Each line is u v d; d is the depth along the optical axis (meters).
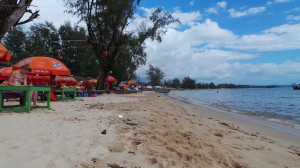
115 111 11.27
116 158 4.54
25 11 10.27
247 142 7.36
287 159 5.89
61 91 16.42
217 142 6.77
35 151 4.59
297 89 123.94
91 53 59.00
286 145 8.00
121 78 55.78
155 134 6.73
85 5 29.58
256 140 7.93
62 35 61.50
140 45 36.19
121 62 51.53
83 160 4.26
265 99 44.31
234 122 13.54
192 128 8.62
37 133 5.94
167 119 10.15
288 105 30.03
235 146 6.64
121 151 4.95
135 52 38.06
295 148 7.62
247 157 5.69
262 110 23.25
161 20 35.12
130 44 35.84
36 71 15.18
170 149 5.50
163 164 4.43
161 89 74.12
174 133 7.13
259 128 11.86
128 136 6.15
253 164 5.27
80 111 10.64
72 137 5.68
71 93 17.69
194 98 45.81
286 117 17.58
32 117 8.38
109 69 32.25
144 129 7.27
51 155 4.40
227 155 5.57
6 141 5.16
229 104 31.06
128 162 4.39
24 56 60.22
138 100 22.95
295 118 16.98
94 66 64.44
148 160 4.59
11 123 7.18
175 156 5.08
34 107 10.95
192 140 6.50
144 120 9.06
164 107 17.83
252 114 19.28
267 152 6.37
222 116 16.27
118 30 31.34
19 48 61.88
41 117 8.45
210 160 5.14
